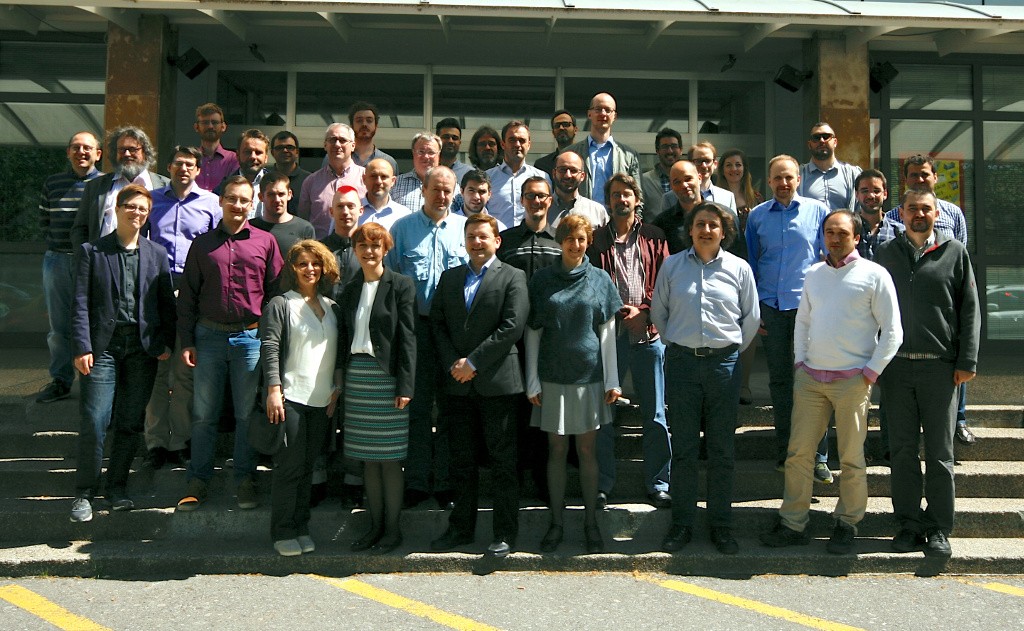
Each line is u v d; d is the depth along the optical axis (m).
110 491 5.09
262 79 9.75
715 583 4.58
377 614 4.06
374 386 4.79
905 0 8.55
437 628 3.89
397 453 4.79
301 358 4.76
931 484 4.86
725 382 4.93
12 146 9.14
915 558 4.76
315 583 4.52
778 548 4.93
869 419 6.16
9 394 6.46
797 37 8.75
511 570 4.72
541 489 5.38
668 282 5.12
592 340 4.87
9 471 5.40
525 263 5.32
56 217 6.21
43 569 4.60
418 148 6.20
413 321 4.84
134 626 3.89
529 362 4.94
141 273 5.15
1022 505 5.30
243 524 5.04
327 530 5.07
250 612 4.08
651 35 8.55
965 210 9.51
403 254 5.40
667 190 6.82
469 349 4.82
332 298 5.24
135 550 4.78
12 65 9.09
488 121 9.88
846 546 4.84
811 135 6.42
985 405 6.45
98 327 5.03
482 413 4.84
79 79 9.09
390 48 9.29
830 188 6.38
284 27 8.62
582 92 9.93
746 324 5.05
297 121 9.75
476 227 4.87
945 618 4.06
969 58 9.45
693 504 4.93
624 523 5.13
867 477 5.52
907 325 4.92
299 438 4.72
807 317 5.04
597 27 8.64
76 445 5.71
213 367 5.14
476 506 4.94
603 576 4.67
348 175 6.25
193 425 5.18
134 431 5.17
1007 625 3.98
